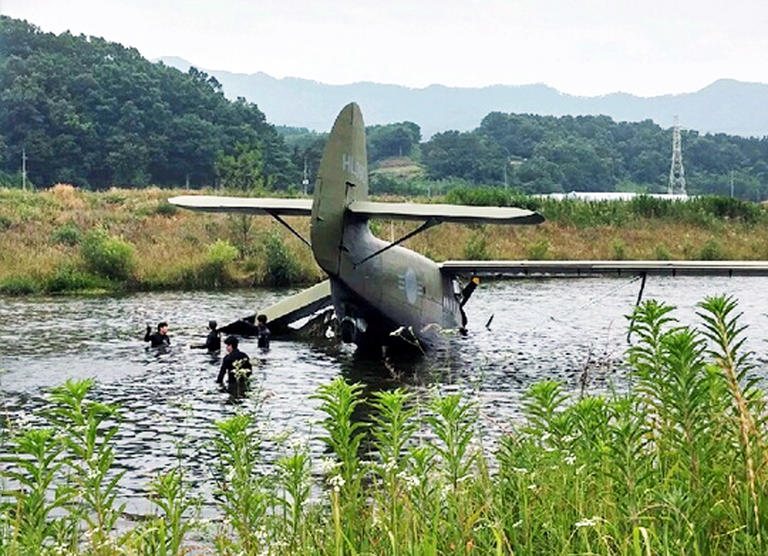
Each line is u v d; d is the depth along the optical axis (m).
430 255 47.47
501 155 181.62
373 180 143.00
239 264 41.50
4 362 20.28
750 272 25.45
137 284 38.78
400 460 5.79
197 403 16.06
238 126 151.75
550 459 5.91
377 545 4.90
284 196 74.19
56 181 130.62
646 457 5.61
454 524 5.04
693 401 5.36
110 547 5.32
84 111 140.62
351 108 20.66
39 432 5.50
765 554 4.38
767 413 6.35
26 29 163.75
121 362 20.47
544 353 22.27
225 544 5.94
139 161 134.62
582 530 4.66
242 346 23.55
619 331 26.08
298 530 5.46
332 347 23.48
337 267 20.67
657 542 4.47
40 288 36.59
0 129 134.25
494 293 36.66
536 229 55.28
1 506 5.50
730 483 4.92
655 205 61.56
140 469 11.59
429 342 23.56
